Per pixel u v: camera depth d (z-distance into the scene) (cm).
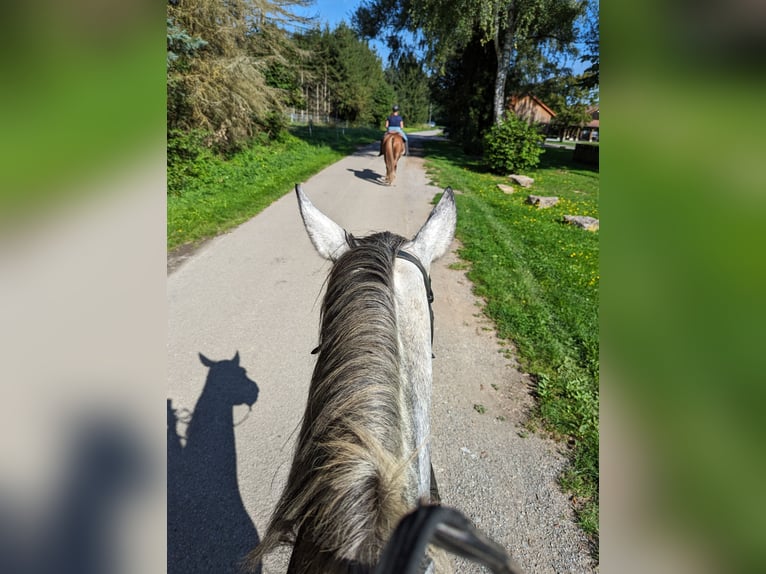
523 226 976
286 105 2077
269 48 1630
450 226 211
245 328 507
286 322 523
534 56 2409
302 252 747
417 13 1831
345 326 128
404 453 115
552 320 536
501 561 58
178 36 1062
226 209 968
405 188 1360
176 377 415
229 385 406
